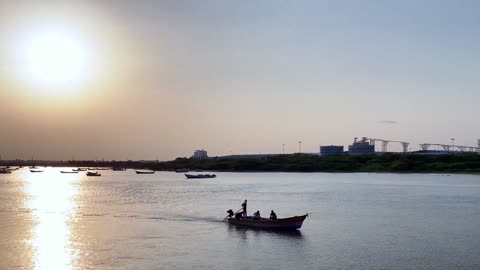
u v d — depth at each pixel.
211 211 89.19
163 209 92.62
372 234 64.19
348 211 90.44
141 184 192.88
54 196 126.69
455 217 81.62
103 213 85.88
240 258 50.03
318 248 54.97
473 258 50.00
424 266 46.75
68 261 48.62
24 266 46.81
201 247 55.47
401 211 90.19
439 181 199.00
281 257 50.53
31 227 69.12
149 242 58.16
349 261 48.72
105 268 45.94
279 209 94.69
